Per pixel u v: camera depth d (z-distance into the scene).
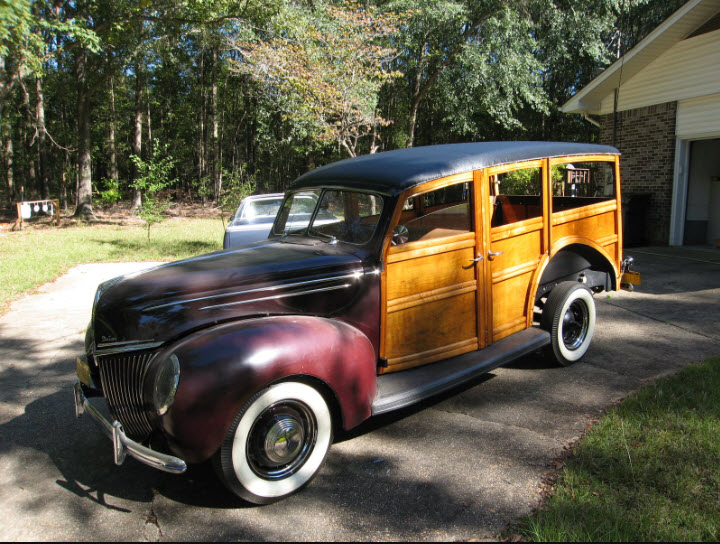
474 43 18.88
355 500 2.85
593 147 4.91
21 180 31.00
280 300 3.29
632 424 3.43
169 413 2.59
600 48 20.31
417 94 21.20
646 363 4.71
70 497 2.97
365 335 3.31
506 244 4.20
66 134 29.58
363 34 14.02
